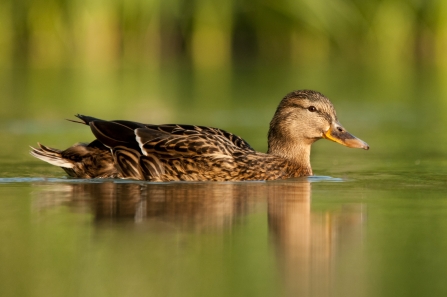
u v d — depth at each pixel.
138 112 22.81
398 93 27.64
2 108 23.58
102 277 8.77
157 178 13.88
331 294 8.30
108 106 23.98
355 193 12.90
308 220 11.01
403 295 8.27
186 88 28.11
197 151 13.96
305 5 33.34
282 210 11.55
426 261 9.31
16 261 9.26
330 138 14.55
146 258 9.33
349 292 8.38
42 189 13.03
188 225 10.68
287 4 33.28
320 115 14.55
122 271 8.95
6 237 10.13
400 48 35.28
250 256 9.45
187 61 34.25
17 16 32.25
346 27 34.16
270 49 35.34
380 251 9.68
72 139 19.14
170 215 11.20
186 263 9.20
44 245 9.80
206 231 10.42
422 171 15.09
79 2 32.03
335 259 9.38
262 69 33.16
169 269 8.99
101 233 10.30
